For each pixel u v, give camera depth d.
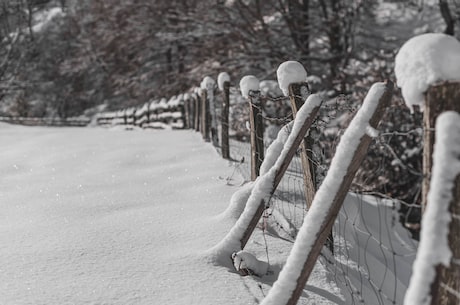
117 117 22.02
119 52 27.72
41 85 35.19
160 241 3.46
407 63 1.59
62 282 2.73
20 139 10.63
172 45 24.16
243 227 3.23
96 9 28.16
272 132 7.88
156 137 10.09
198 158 6.87
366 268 3.47
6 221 4.04
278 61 17.11
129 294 2.61
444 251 1.42
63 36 36.78
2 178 6.02
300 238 2.05
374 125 1.99
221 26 18.58
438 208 1.44
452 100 1.50
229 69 18.09
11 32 38.25
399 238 5.31
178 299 2.57
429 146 1.54
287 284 2.02
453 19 15.68
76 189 5.17
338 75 14.82
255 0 18.39
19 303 2.45
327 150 7.60
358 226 4.74
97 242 3.40
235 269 3.03
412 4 19.81
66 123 24.67
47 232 3.65
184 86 21.98
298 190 5.04
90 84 34.53
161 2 22.86
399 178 10.28
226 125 6.83
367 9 18.34
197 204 4.45
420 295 1.43
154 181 5.50
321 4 17.98
